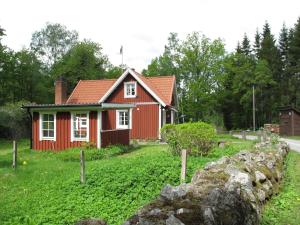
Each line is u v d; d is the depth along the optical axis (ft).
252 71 231.50
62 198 33.86
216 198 15.31
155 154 58.80
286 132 154.10
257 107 234.38
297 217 23.36
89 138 75.97
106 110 86.84
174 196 15.52
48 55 232.73
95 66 216.74
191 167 39.68
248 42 287.69
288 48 257.55
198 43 171.53
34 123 80.74
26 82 168.66
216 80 172.14
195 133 54.34
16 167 52.80
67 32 237.45
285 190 31.58
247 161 30.91
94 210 29.45
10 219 28.48
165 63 216.13
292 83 234.17
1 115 118.01
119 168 41.60
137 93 107.45
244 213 16.39
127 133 86.94
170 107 110.83
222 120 223.10
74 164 56.29
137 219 13.51
